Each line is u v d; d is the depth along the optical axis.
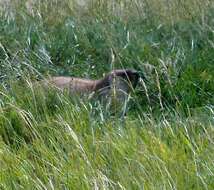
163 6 27.53
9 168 17.20
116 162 17.06
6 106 20.50
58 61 25.41
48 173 16.88
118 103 21.23
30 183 16.36
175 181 16.11
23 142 18.78
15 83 21.45
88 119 19.64
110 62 24.72
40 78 23.06
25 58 23.84
